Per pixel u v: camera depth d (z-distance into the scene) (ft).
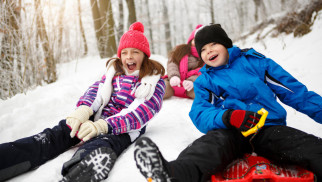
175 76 10.25
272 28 25.63
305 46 15.56
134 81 6.36
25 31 11.39
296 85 4.78
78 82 13.01
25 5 11.86
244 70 5.15
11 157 4.60
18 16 11.39
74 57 17.65
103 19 22.90
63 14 14.64
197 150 3.97
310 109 4.61
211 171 3.85
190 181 3.70
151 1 67.56
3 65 10.94
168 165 3.48
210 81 5.34
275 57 16.28
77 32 17.24
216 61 5.34
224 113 4.50
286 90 4.85
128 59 6.31
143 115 5.71
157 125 7.30
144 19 40.16
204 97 5.32
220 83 5.21
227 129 4.50
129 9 27.96
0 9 10.70
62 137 5.48
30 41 11.84
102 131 5.14
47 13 13.46
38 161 4.99
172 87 10.94
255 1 44.52
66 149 5.67
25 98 9.63
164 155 5.09
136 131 5.86
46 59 13.91
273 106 4.82
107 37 21.68
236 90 5.06
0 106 8.73
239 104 4.96
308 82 10.38
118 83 6.41
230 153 4.16
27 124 7.50
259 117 4.18
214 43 5.35
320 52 13.44
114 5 35.78
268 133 4.36
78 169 3.95
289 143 3.95
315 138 3.87
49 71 14.12
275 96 5.08
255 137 4.59
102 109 6.24
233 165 4.33
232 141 4.28
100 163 4.06
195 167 3.80
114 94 6.35
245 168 4.19
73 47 17.56
